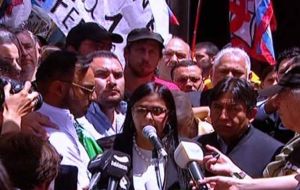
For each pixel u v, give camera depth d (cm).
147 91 418
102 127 479
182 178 394
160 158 392
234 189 366
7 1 548
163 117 417
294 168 392
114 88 483
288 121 380
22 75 474
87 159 413
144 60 542
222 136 440
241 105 435
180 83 607
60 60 409
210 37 964
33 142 299
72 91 409
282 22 968
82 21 571
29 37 479
